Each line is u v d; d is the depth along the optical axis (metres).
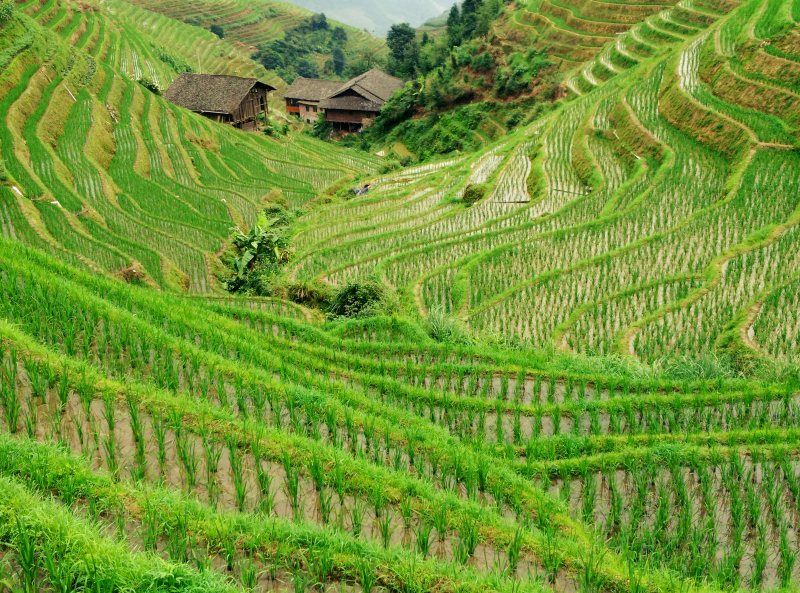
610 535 7.39
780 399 10.57
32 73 39.72
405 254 20.53
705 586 6.16
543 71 57.25
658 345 13.64
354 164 54.72
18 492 5.30
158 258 22.66
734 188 22.06
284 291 19.28
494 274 18.14
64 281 11.24
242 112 58.84
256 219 32.81
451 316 15.41
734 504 7.63
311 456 7.50
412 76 74.88
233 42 109.31
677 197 23.11
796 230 18.36
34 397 7.82
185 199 33.03
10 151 29.70
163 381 9.05
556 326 14.93
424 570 5.64
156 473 6.96
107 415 7.48
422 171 43.69
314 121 76.69
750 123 26.38
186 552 5.54
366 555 5.71
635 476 8.14
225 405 8.82
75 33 62.97
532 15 65.94
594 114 35.94
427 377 11.77
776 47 29.44
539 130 39.19
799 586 6.56
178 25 100.69
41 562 4.85
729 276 16.28
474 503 7.08
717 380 11.14
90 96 43.03
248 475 7.20
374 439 8.48
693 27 46.53
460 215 26.20
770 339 13.40
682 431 9.74
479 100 60.28
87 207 26.30
